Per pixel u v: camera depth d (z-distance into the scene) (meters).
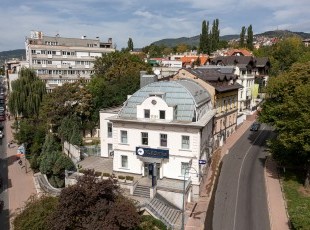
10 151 61.16
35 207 25.42
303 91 39.19
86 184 24.08
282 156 46.59
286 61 120.06
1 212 35.16
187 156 38.53
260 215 34.56
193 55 153.62
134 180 38.56
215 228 31.98
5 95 136.75
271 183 43.06
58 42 108.50
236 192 40.44
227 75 64.75
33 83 74.56
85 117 65.62
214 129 55.38
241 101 82.19
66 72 97.69
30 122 66.56
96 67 85.56
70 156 52.34
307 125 38.06
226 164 50.72
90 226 22.02
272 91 48.47
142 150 39.94
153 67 104.81
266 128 74.38
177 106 40.22
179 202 35.53
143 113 40.34
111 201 24.38
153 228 30.25
